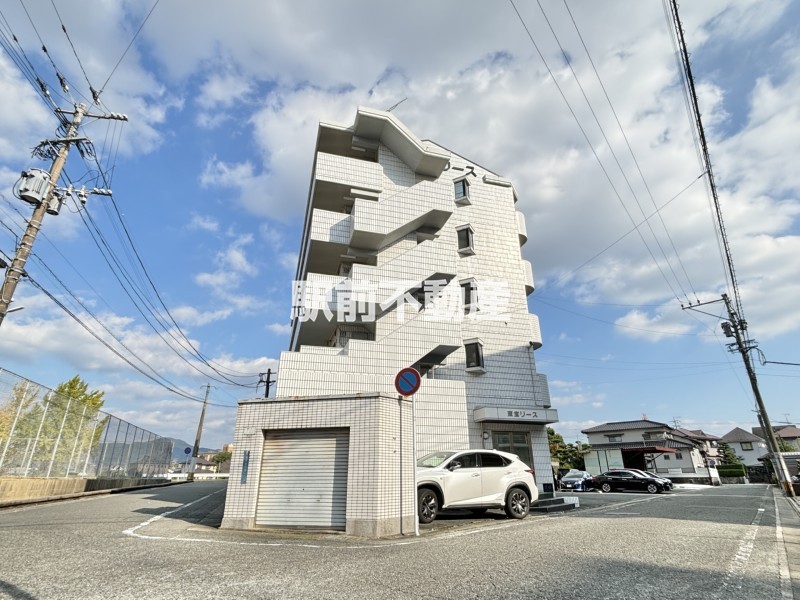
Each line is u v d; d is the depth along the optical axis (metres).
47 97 11.02
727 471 41.88
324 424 8.39
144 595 3.64
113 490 17.48
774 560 5.30
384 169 18.56
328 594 3.71
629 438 42.00
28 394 11.75
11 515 9.13
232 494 8.27
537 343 18.45
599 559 5.12
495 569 4.64
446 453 9.91
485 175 20.83
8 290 9.87
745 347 22.81
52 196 11.13
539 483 15.56
